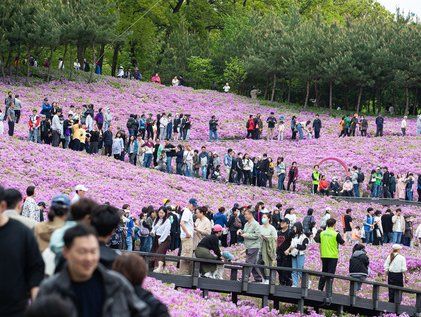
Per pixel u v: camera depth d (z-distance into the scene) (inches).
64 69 3700.8
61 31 3444.9
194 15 4726.9
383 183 2426.2
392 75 3811.5
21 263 485.7
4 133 2372.0
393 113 3976.4
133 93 3521.2
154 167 2383.1
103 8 3636.8
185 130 2864.2
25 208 1153.4
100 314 416.8
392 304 1279.5
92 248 414.0
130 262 492.4
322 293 1203.9
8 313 481.7
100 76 3718.0
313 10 5310.0
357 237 1764.3
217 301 1064.2
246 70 3993.6
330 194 2439.7
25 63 3597.4
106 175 2089.1
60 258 489.1
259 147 2876.5
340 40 3826.3
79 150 2298.2
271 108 3705.7
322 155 2824.8
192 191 2171.5
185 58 4399.6
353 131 3193.9
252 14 4448.8
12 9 3282.5
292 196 2335.1
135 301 426.3
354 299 1232.2
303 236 1264.8
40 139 2304.4
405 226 1971.0
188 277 1156.5
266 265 1227.9
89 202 528.4
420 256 1827.0
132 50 4448.8
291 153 2844.5
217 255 1184.8
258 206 1702.8
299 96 4170.8
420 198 2375.7
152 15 4397.1
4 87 3107.8
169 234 1326.3
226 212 1888.5
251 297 1288.1
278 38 3954.2
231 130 3174.2
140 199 1964.8
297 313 1169.4
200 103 3597.4
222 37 4505.4
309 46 3887.8
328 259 1243.8
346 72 3754.9
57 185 1892.2
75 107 3061.0
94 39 3548.2
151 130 2701.8
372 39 3831.2
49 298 353.4
